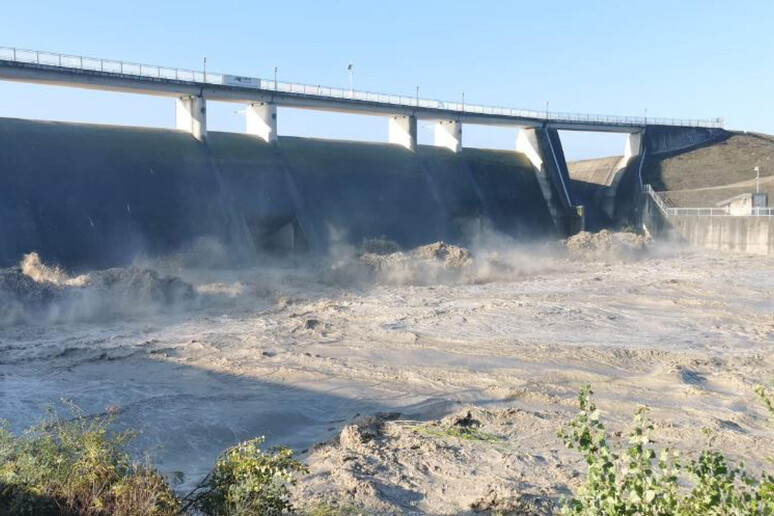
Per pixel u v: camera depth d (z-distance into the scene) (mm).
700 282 47281
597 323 33969
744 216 66875
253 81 59562
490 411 20312
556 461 16547
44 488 10680
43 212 46312
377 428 18969
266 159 59719
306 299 40562
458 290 44781
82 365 26078
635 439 8375
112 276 38062
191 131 57312
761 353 27734
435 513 13852
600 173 88062
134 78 52344
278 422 20062
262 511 11016
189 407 20891
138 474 11336
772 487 7824
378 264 47938
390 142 72188
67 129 50969
